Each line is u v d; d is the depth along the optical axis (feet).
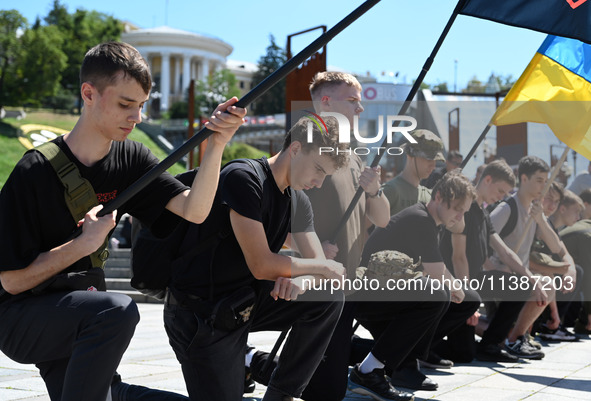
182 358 8.47
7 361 15.16
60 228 7.18
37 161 7.05
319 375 10.25
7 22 202.69
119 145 7.66
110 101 6.98
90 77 6.99
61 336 6.89
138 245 8.73
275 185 8.70
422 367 14.94
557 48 13.52
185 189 7.97
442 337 14.61
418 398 11.57
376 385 11.37
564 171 12.26
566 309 21.20
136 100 7.07
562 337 20.58
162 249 8.59
